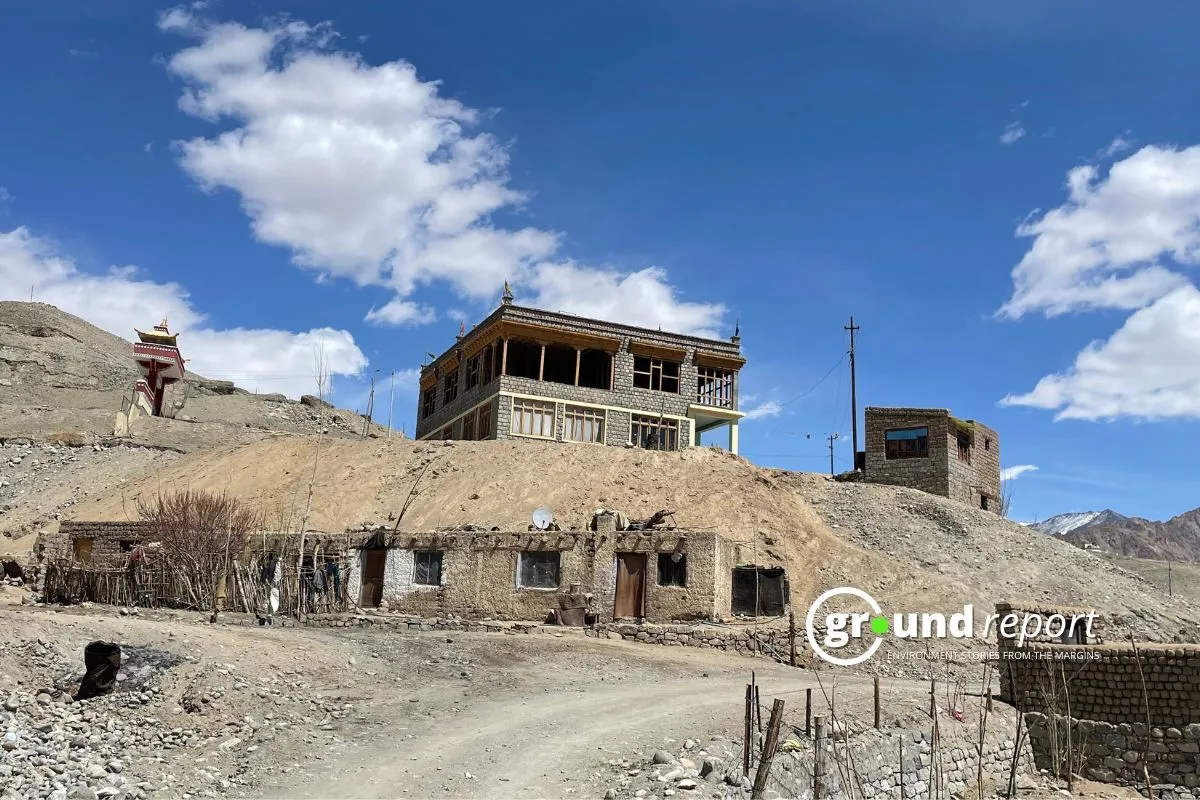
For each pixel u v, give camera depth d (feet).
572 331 176.86
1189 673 73.31
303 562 108.58
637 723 61.16
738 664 89.66
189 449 192.24
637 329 184.14
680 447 182.29
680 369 186.19
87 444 189.26
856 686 81.87
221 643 69.05
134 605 96.22
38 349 296.10
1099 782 74.13
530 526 121.90
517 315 173.78
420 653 80.12
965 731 71.41
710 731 59.52
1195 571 213.46
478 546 107.34
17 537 143.33
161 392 230.07
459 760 52.19
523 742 55.98
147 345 226.99
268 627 87.51
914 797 62.44
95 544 116.78
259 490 147.64
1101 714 76.54
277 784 47.93
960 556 140.97
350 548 110.63
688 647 95.14
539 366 181.88
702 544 103.71
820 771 53.26
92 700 56.54
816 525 139.33
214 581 98.32
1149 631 122.52
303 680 66.74
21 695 55.21
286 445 165.27
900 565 130.00
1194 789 70.90
